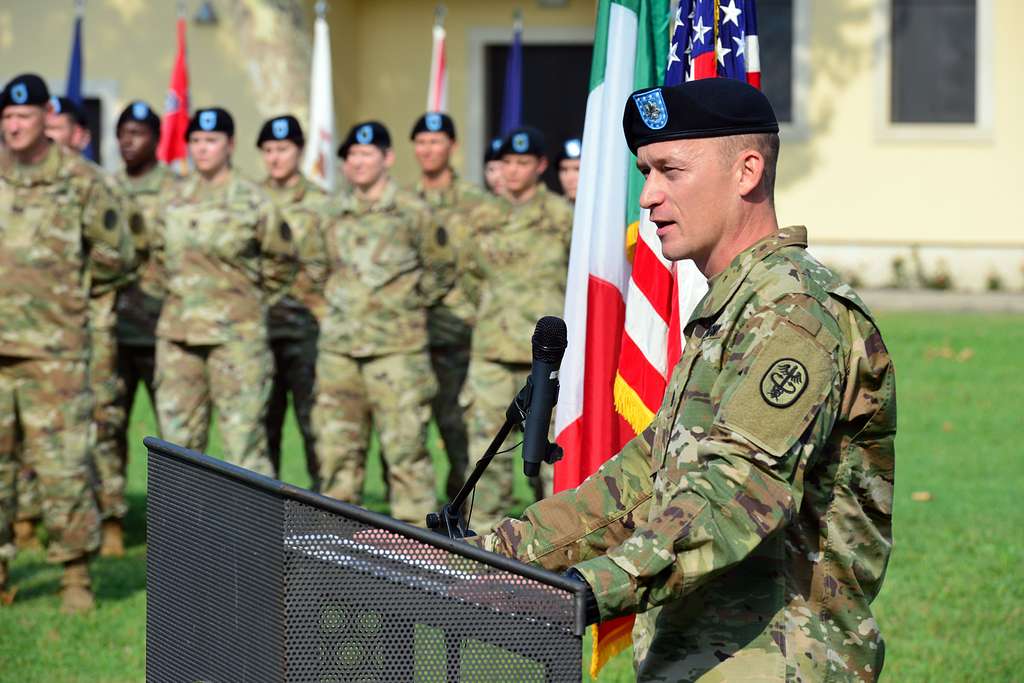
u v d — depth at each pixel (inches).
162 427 530.6
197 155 528.4
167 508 184.5
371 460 714.2
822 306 171.8
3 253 451.5
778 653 174.7
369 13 1519.4
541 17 1514.5
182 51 806.5
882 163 1496.1
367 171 554.3
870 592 184.5
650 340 293.9
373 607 155.8
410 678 155.2
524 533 199.8
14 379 453.1
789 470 164.9
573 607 149.7
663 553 159.6
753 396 166.4
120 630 434.9
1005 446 708.7
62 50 1387.8
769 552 175.6
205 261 522.3
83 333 461.1
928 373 943.0
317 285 576.1
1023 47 1473.9
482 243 542.0
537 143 537.3
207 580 174.2
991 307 1359.5
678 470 176.6
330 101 916.6
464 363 611.8
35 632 431.5
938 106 1503.4
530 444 201.0
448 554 153.3
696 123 180.2
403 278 552.1
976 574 480.7
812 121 1503.4
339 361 555.2
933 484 623.5
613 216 302.5
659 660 179.9
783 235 180.7
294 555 158.2
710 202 181.8
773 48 1507.1
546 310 533.6
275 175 630.5
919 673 379.9
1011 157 1480.1
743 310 175.2
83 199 462.3
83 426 458.3
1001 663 388.2
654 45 306.2
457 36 1521.9
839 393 170.9
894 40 1499.8
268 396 535.8
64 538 453.4
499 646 152.6
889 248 1502.2
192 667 178.1
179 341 526.3
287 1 1302.9
